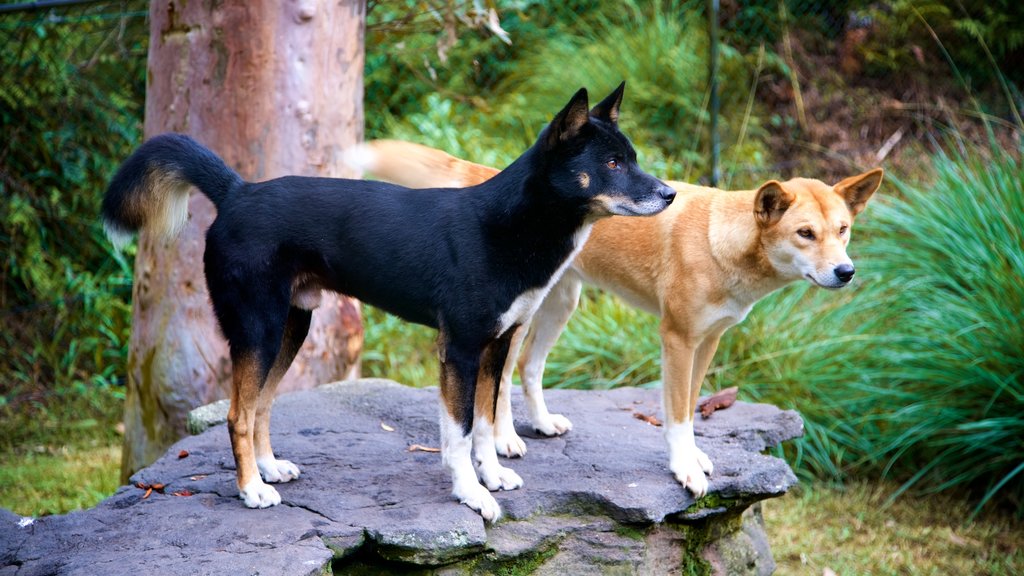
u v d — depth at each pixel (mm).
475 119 9188
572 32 10055
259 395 3742
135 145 8000
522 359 4531
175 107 5254
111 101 7992
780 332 6535
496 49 9758
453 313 3475
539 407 4535
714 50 8672
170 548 3234
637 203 3480
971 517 5738
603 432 4609
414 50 8180
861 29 10641
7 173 7586
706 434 4602
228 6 5133
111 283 7629
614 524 3801
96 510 3592
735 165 8961
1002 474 5996
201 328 5371
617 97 3637
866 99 10352
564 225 3523
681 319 3973
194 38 5172
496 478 3824
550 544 3662
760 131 9703
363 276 3551
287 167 5312
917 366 6129
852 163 9602
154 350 5441
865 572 5145
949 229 6434
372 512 3525
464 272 3457
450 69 9633
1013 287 5816
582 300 7230
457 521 3434
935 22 10500
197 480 3887
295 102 5285
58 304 7559
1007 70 10430
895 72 10547
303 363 5504
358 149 4609
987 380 5816
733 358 6480
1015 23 10312
